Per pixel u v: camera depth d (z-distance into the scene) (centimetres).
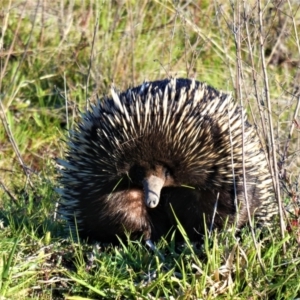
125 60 1138
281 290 620
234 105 681
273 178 649
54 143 1098
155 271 621
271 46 1217
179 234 686
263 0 1145
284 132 960
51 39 1184
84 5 1199
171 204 668
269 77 1130
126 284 616
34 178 934
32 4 1186
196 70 1179
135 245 682
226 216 661
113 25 1138
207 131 629
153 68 1160
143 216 666
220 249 624
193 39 1231
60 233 736
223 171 642
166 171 639
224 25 1245
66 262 670
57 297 622
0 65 1126
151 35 1215
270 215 700
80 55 1170
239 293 604
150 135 618
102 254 659
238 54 646
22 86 1117
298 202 733
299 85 771
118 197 655
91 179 649
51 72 1158
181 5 1273
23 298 590
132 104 630
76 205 669
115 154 629
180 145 621
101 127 637
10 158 1053
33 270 630
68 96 1107
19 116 1116
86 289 625
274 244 644
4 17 1066
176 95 641
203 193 654
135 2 1227
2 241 641
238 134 654
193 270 627
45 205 817
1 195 899
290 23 1201
